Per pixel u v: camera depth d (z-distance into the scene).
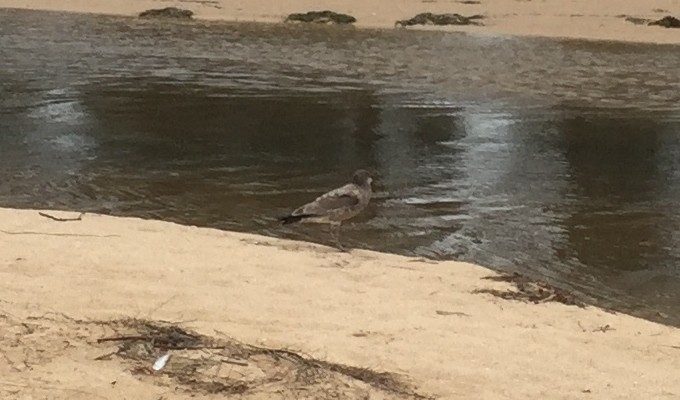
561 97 26.27
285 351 6.71
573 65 32.59
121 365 6.33
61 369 6.21
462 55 34.28
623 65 33.00
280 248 10.60
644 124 22.88
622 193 16.19
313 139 20.03
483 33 41.62
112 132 20.06
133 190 15.23
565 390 6.58
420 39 39.22
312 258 10.16
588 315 8.86
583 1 49.22
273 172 16.88
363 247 12.34
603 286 11.20
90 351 6.52
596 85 28.56
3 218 10.99
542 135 21.16
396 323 7.81
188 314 7.53
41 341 6.62
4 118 21.02
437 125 21.94
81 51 33.03
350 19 44.94
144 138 19.58
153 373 6.24
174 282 8.49
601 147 20.12
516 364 7.02
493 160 18.52
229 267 9.26
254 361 6.50
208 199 14.78
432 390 6.35
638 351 7.81
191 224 13.21
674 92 27.72
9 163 16.83
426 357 6.98
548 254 12.48
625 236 13.49
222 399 5.94
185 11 46.06
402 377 6.52
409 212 14.37
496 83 28.33
